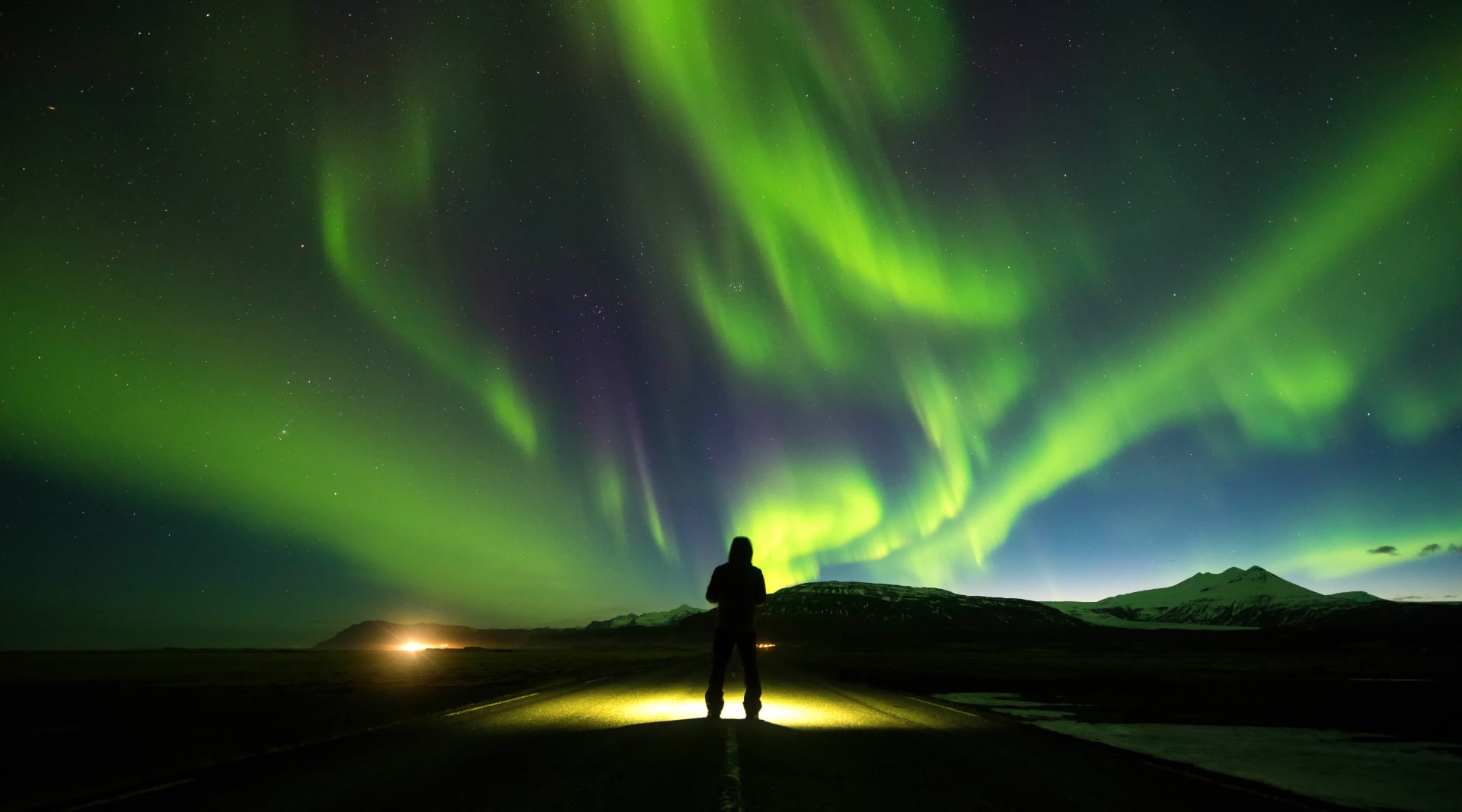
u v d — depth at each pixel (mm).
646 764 6910
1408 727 13641
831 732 9625
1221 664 58938
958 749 8422
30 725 12008
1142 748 9906
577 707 13047
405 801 5418
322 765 7066
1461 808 6195
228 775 6543
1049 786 6305
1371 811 5898
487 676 28234
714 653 10742
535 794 5617
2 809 5344
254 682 25766
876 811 5137
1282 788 6941
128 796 5676
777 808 5176
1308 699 20984
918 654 107000
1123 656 93750
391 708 13898
